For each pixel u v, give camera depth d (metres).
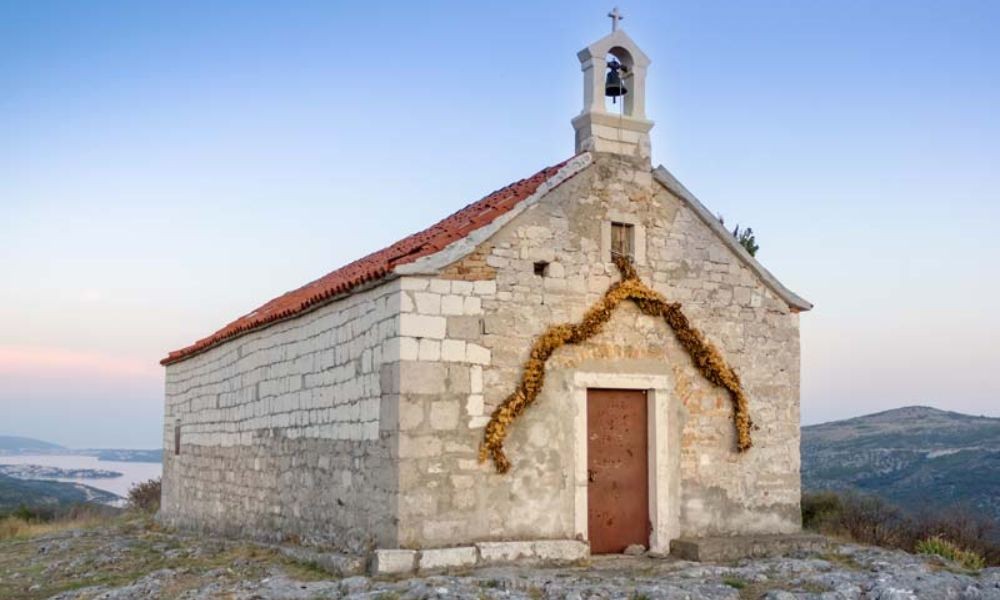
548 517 15.11
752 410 17.41
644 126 16.89
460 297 14.78
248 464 20.84
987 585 12.71
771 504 17.38
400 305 14.35
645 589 11.94
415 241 17.61
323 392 17.05
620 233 16.62
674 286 16.89
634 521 16.17
